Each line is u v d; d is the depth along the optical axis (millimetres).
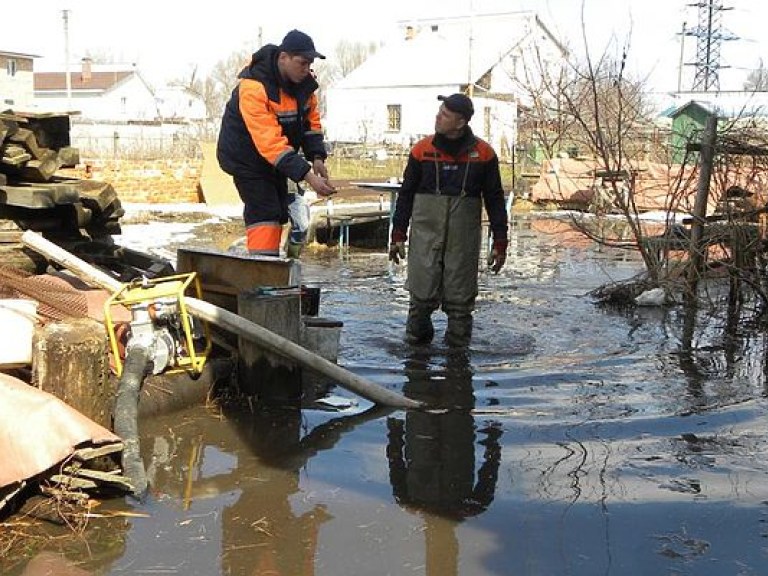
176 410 4863
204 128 37250
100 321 4730
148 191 22438
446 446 4469
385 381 5621
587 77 11602
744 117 11945
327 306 8344
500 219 6754
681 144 12227
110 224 6945
